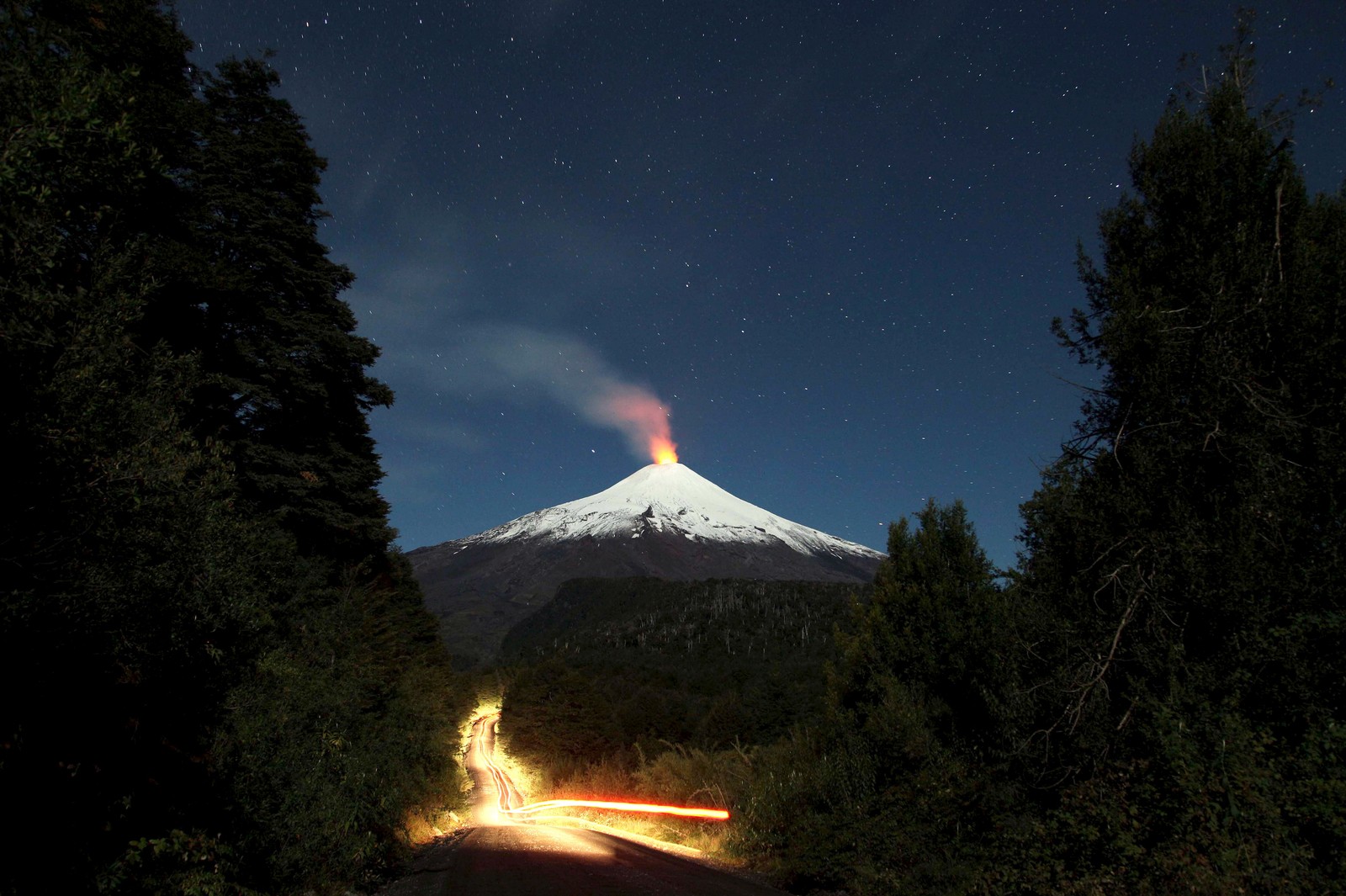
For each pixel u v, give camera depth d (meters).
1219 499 6.73
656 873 11.59
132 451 4.82
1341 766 5.25
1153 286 7.70
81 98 4.24
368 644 17.59
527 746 59.66
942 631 11.92
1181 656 6.42
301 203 19.39
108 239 5.20
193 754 7.11
